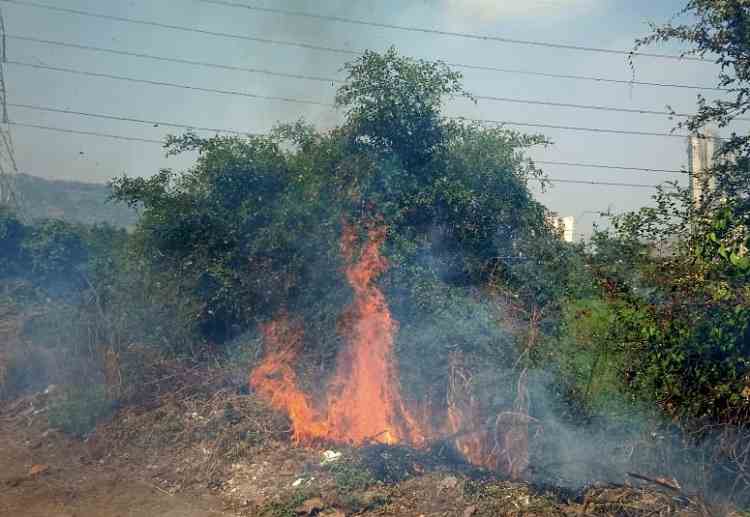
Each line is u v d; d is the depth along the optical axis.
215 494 6.98
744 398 6.15
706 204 8.08
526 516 5.91
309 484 6.80
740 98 8.65
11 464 7.74
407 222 10.18
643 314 6.84
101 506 6.67
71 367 9.88
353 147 10.50
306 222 10.12
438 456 7.20
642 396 6.84
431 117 10.56
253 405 8.77
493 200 10.39
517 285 9.83
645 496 6.02
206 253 10.73
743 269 6.19
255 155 10.94
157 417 8.57
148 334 10.56
